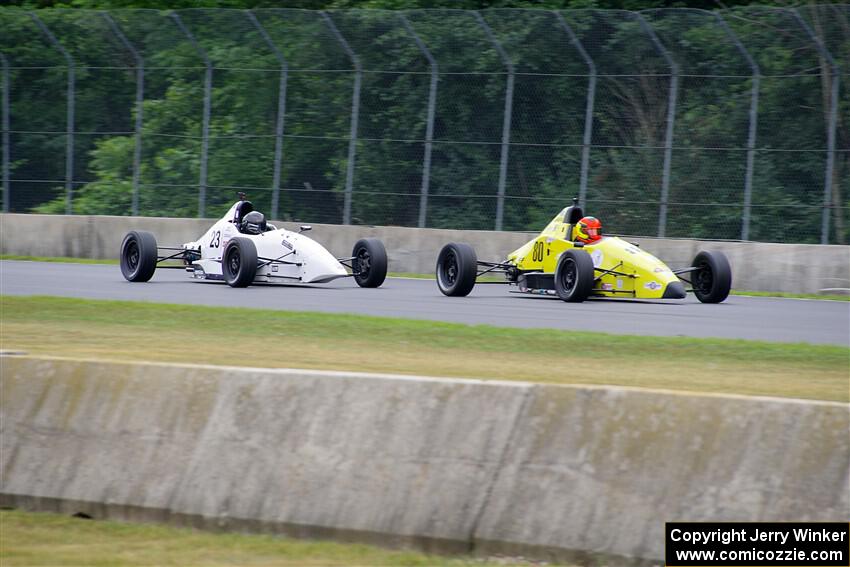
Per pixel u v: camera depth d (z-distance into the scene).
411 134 85.44
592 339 39.22
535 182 82.25
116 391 23.02
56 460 22.89
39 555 19.61
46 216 91.00
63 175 95.25
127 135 92.50
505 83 83.06
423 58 85.50
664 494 19.33
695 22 79.69
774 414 19.36
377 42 86.19
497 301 58.78
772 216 76.06
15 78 96.12
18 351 31.34
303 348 35.84
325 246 83.12
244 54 89.00
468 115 84.06
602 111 81.38
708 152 78.38
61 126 95.38
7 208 96.06
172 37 91.19
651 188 79.62
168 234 86.69
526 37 82.88
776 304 61.09
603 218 80.12
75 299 49.84
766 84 78.00
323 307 51.19
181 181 91.00
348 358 33.69
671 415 19.77
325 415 21.44
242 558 19.56
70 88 93.56
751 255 72.19
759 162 76.75
